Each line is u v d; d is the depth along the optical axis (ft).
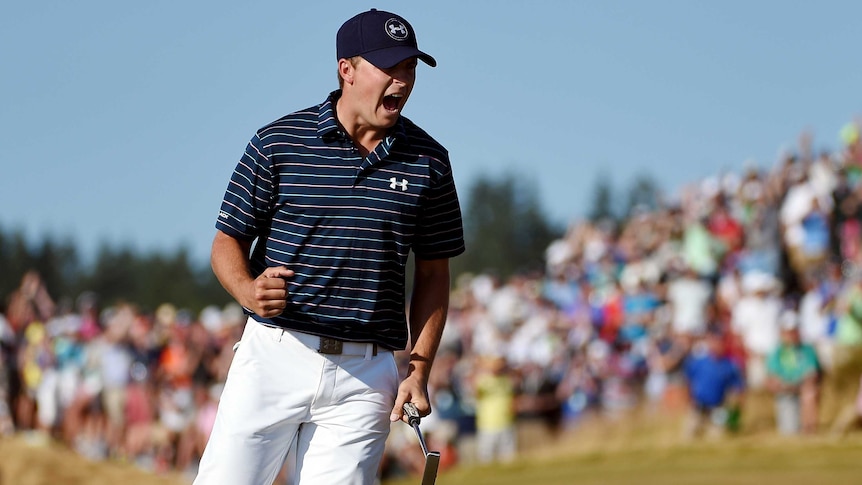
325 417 48.08
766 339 142.51
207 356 168.76
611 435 148.66
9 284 504.02
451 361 168.14
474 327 180.86
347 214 46.06
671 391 148.36
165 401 165.48
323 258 46.34
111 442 169.78
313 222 46.06
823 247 156.76
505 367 153.58
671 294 156.35
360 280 46.78
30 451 140.67
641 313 161.58
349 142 46.32
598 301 166.50
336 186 46.01
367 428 48.26
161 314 186.19
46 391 173.37
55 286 512.63
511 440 150.92
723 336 142.41
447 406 157.28
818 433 135.13
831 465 119.75
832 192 160.56
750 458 126.72
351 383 47.65
